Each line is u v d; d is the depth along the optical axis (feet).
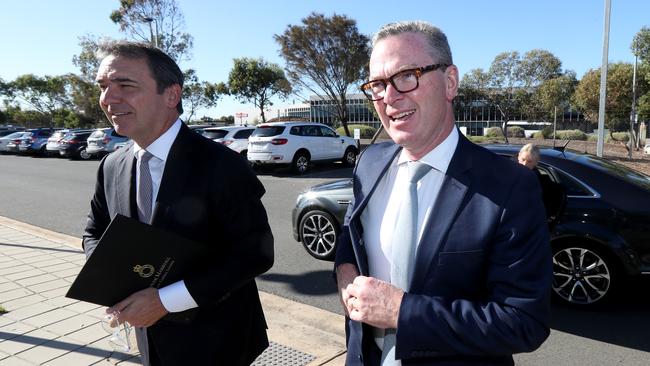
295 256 18.20
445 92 4.15
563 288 13.14
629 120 67.10
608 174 12.94
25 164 60.80
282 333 11.12
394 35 4.14
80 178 44.21
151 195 5.39
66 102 150.10
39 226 23.81
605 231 12.32
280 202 29.86
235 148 50.26
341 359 9.74
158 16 77.87
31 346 10.14
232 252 5.17
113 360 9.57
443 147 4.16
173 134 5.36
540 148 14.62
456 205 3.81
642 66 53.16
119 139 65.26
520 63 89.04
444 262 3.75
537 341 3.43
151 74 5.09
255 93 96.78
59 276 15.03
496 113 105.70
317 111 139.03
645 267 12.11
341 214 17.11
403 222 4.17
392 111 4.17
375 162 4.90
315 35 74.54
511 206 3.63
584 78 72.18
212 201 5.16
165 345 5.27
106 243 4.33
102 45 5.19
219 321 5.40
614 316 12.45
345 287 4.57
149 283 4.82
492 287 3.61
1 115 171.32
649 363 9.98
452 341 3.46
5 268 15.89
